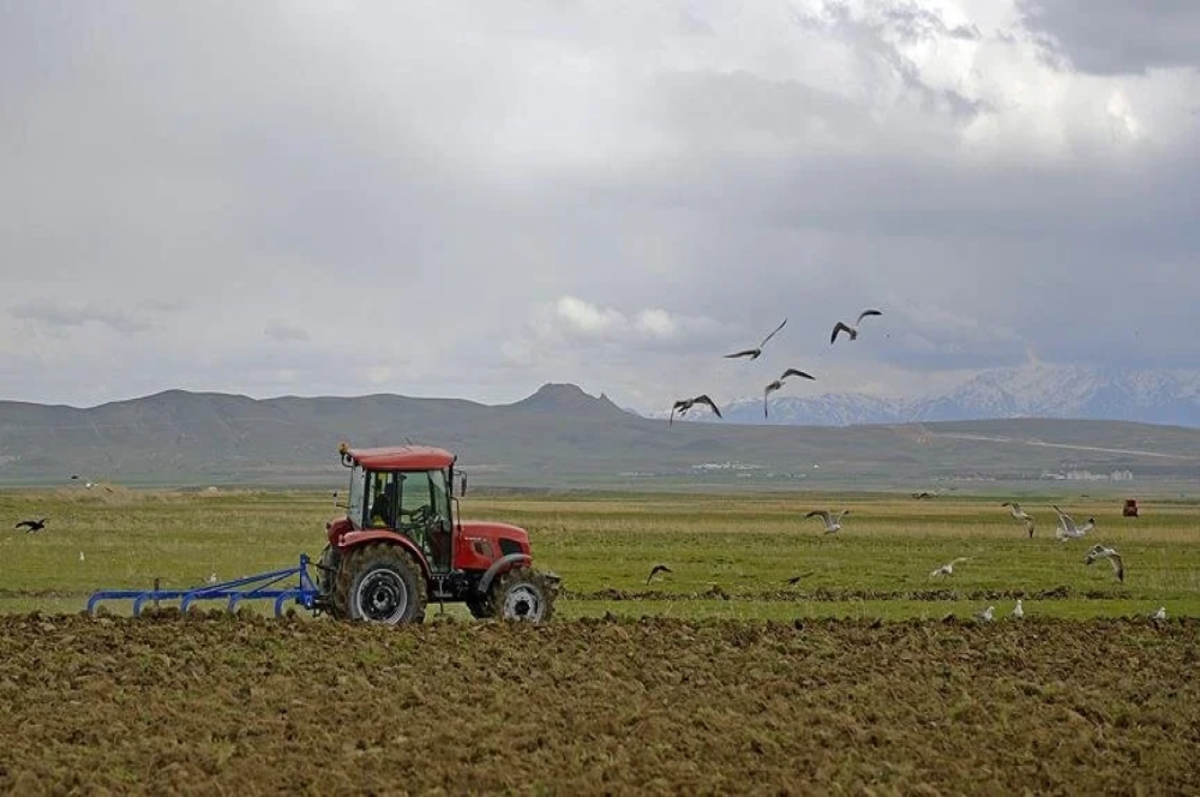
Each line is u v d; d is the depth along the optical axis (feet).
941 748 70.64
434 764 64.34
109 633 97.66
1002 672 92.58
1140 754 69.62
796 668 91.61
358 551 104.58
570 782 61.21
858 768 64.85
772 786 62.03
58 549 187.62
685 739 69.87
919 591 153.69
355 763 64.44
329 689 80.64
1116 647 105.19
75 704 75.72
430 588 108.78
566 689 82.48
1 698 77.97
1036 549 224.12
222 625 101.65
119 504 337.72
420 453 109.60
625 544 227.61
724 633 106.63
